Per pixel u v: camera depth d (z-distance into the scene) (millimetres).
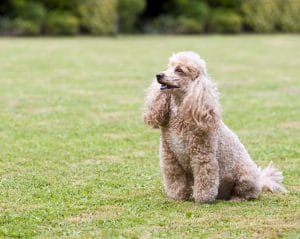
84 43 35406
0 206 8633
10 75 22328
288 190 9695
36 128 13805
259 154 12000
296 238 7363
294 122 15047
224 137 8844
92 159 11398
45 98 17688
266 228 7746
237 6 46000
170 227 7762
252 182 8930
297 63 27984
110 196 9172
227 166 8867
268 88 20641
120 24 43750
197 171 8625
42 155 11578
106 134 13445
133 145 12508
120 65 25891
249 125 14617
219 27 44406
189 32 43750
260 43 37438
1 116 14992
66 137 13039
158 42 36750
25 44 33844
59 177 10188
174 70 8469
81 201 8898
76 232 7570
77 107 16453
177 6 45000
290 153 12070
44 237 7418
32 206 8641
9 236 7473
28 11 40250
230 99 18266
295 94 19391
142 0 43438
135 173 10508
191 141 8492
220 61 28266
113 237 7367
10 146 12180
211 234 7523
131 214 8312
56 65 25453
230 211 8438
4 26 39750
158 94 8695
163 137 8859
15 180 9969
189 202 8875
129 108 16469
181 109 8477
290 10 46094
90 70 24203
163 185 9672
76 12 41781
